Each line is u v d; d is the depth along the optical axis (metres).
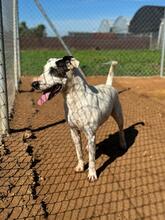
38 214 0.81
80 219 0.80
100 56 4.91
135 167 1.05
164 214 0.81
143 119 1.56
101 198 0.88
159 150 1.18
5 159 1.06
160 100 1.97
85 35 6.61
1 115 1.26
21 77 2.76
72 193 0.90
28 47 7.21
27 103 1.87
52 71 0.87
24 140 1.24
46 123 1.47
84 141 1.26
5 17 1.52
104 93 1.03
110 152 1.17
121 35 6.93
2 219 0.78
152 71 3.21
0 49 1.22
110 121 1.50
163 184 0.95
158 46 6.14
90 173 0.97
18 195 0.88
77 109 0.92
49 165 1.06
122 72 3.13
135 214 0.81
